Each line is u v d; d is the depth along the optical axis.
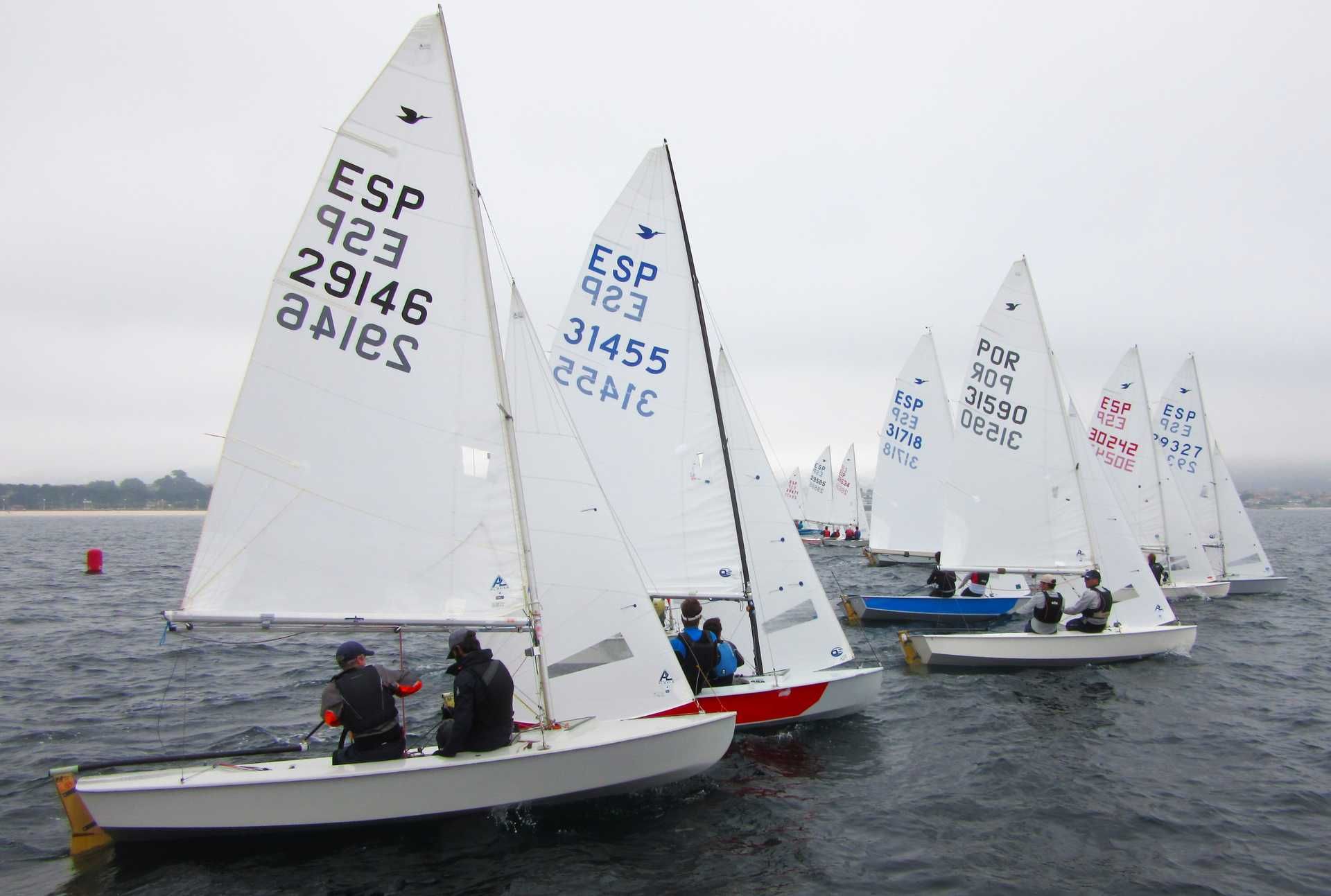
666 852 6.65
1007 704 11.32
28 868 6.24
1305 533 88.12
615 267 10.46
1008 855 6.73
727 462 10.20
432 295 7.14
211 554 6.60
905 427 25.78
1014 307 15.70
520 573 7.12
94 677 13.34
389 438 7.00
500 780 6.75
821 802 7.75
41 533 90.38
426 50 7.15
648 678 8.30
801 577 10.78
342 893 5.87
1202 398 24.94
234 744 9.52
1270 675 13.21
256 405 6.76
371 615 6.86
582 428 10.39
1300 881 6.30
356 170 7.01
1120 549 14.70
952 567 16.39
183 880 6.02
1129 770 8.73
